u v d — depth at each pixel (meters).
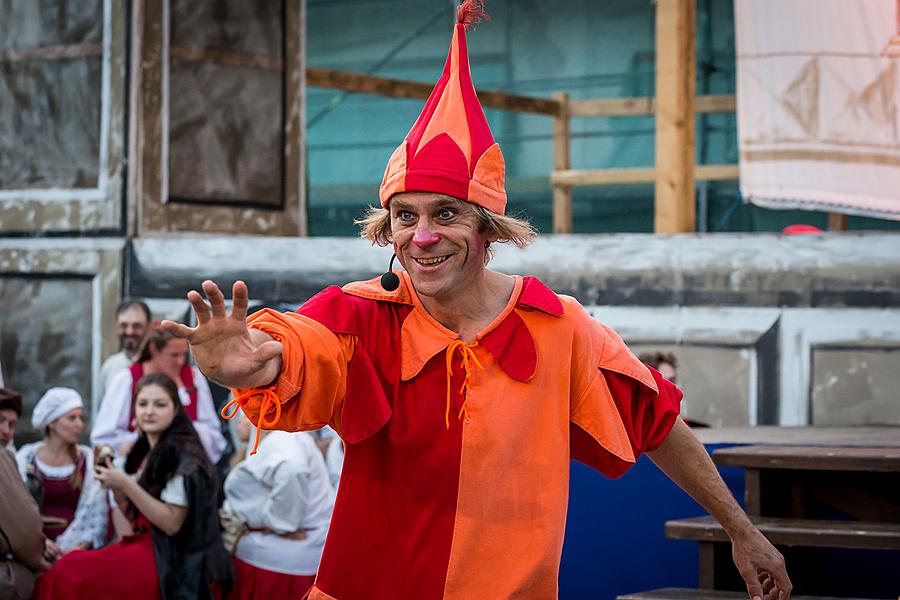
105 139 7.15
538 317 2.12
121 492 4.52
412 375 2.04
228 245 6.80
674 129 6.49
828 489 3.84
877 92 6.07
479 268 2.08
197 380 5.96
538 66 11.19
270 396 1.90
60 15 7.27
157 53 7.11
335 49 11.83
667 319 6.10
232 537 4.73
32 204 7.29
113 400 5.70
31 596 4.62
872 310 5.80
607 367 2.16
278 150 7.46
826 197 6.15
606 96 10.95
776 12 6.21
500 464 2.03
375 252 6.53
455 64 2.11
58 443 5.35
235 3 7.32
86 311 7.13
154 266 6.97
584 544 4.30
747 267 5.98
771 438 4.29
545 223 11.23
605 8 10.95
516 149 11.42
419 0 11.54
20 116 7.34
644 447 2.23
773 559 2.32
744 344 5.98
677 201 6.48
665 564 4.18
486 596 2.02
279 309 6.68
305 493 4.73
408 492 2.04
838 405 5.83
